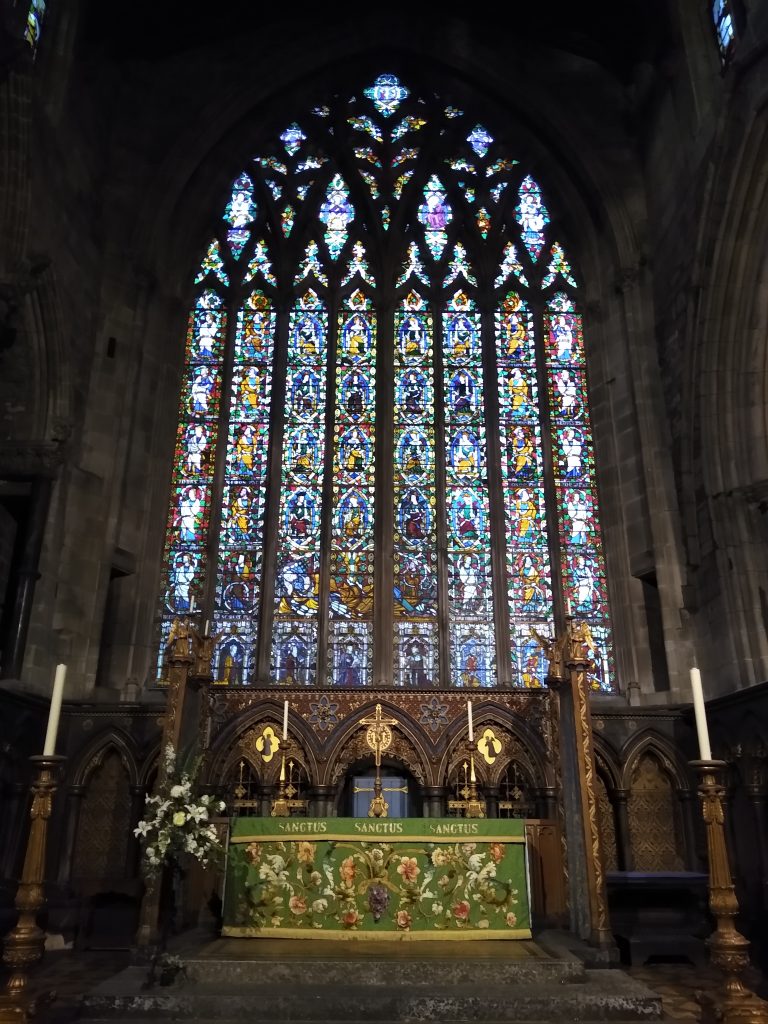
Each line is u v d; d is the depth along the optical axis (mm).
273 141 19500
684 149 15805
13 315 12430
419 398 17250
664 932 10961
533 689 13570
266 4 18719
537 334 17938
